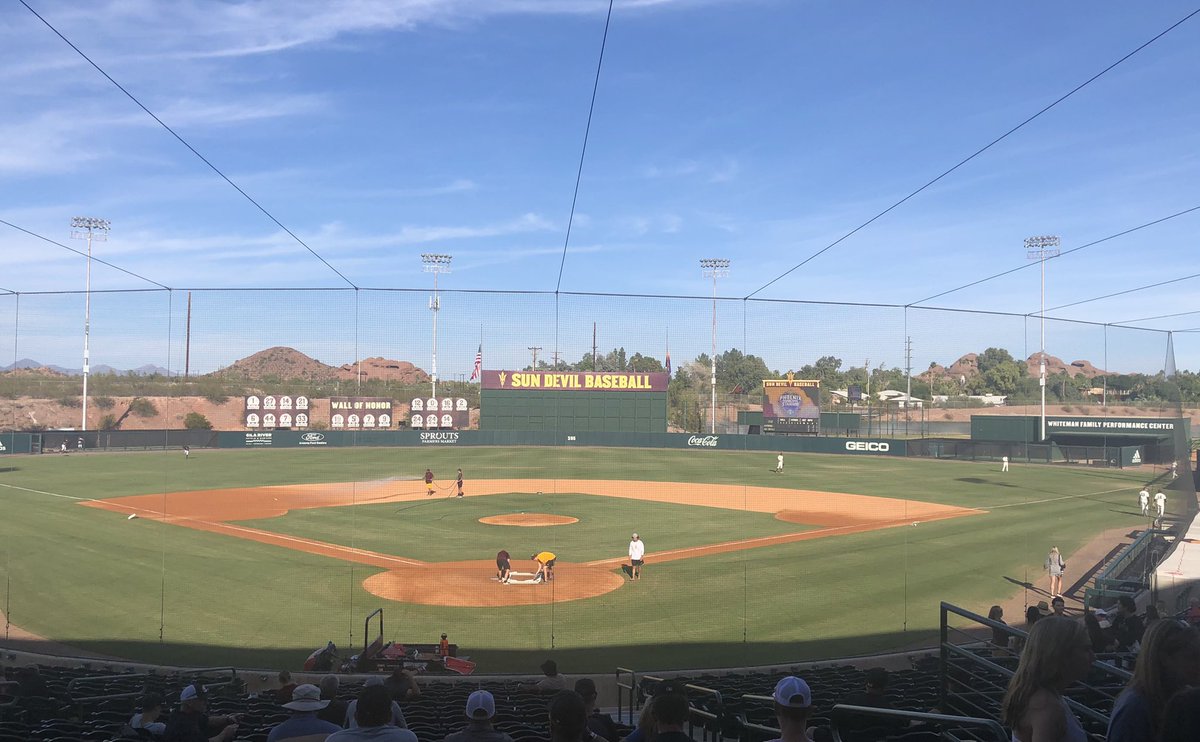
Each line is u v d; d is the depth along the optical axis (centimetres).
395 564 2219
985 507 3195
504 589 1962
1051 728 311
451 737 480
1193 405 4778
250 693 1221
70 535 2531
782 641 1566
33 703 965
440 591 1938
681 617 1727
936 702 867
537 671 1398
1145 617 1425
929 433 4500
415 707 987
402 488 3603
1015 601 1866
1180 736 250
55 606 1775
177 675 1317
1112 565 1953
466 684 1276
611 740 677
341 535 2641
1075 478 3825
